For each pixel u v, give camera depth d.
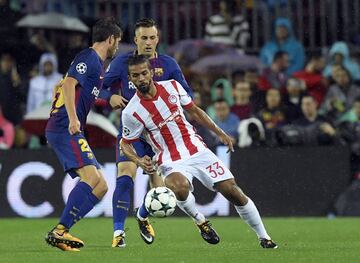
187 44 60.31
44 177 48.94
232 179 28.61
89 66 29.00
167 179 28.38
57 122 29.19
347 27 61.34
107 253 28.20
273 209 48.78
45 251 29.61
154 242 33.88
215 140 51.19
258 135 51.03
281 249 29.53
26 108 58.28
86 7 64.06
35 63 60.38
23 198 48.94
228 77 58.28
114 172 48.66
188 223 44.59
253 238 36.28
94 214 48.62
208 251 28.97
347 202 48.62
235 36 62.91
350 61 59.47
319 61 58.34
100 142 49.75
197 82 58.31
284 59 59.22
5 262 25.95
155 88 28.81
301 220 46.50
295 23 61.94
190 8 62.84
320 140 50.75
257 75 57.97
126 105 31.59
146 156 28.70
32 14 61.06
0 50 60.44
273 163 48.81
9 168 49.12
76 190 28.75
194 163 28.67
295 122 51.62
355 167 49.62
